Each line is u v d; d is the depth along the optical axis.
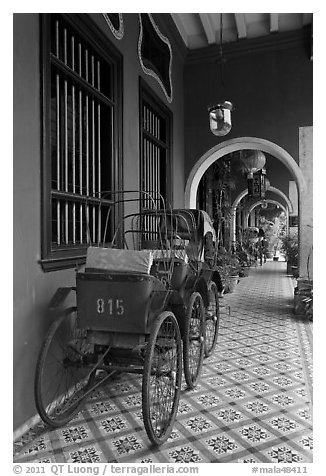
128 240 4.17
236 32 6.43
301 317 5.25
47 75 2.53
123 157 4.02
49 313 2.54
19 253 2.27
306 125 6.23
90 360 2.48
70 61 3.17
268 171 13.06
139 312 2.17
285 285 8.60
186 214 3.95
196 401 2.67
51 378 2.56
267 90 6.41
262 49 6.39
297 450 2.10
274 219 20.48
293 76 6.28
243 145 6.59
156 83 5.26
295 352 3.71
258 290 7.84
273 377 3.10
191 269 3.38
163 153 5.77
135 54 4.46
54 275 2.62
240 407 2.58
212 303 3.82
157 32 5.24
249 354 3.65
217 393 2.80
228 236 10.06
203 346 3.12
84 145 3.46
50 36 2.66
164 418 2.34
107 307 2.21
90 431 2.29
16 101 2.26
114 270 2.32
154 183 5.49
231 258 7.89
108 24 3.71
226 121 4.74
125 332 2.24
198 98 6.73
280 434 2.25
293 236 10.71
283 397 2.73
